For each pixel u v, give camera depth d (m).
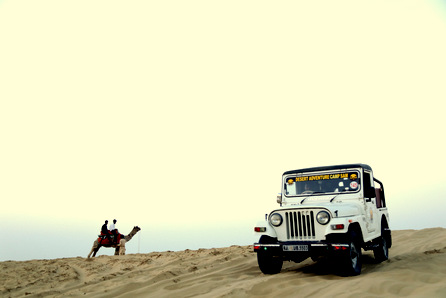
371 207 8.00
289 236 6.98
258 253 7.29
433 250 8.68
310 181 8.16
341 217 6.76
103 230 15.38
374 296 4.91
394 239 12.46
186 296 6.14
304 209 6.87
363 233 6.99
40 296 7.07
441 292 4.82
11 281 8.71
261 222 7.23
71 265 11.23
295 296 5.38
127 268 9.72
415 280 5.73
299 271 7.50
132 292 6.69
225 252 11.36
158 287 6.93
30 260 12.60
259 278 6.91
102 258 12.70
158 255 12.15
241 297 5.64
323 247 6.48
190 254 11.55
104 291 6.92
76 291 7.24
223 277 7.45
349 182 7.77
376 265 7.75
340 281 5.98
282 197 8.27
